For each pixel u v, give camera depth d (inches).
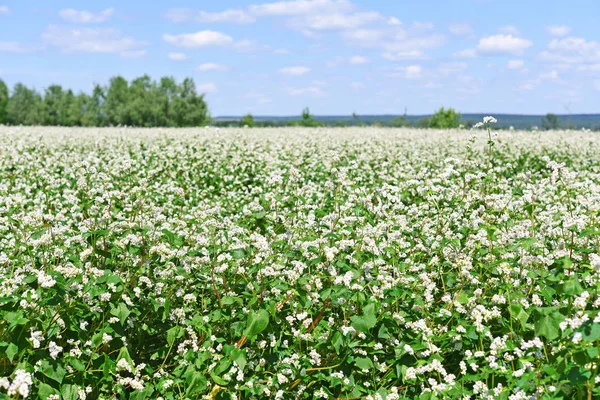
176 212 416.2
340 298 210.7
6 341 189.6
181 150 719.7
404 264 239.1
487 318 207.9
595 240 245.0
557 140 940.0
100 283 218.8
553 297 226.2
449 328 223.0
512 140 933.8
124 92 4436.5
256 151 770.8
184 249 261.1
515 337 199.6
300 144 866.8
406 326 214.4
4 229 296.0
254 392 199.9
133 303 234.7
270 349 217.5
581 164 756.0
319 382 215.8
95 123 4478.3
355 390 201.6
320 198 383.2
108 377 199.0
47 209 393.1
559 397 159.3
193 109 4355.3
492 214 301.0
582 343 159.8
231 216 383.2
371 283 222.2
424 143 909.2
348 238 268.7
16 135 882.1
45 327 192.2
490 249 249.9
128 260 244.8
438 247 268.2
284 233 290.7
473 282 234.1
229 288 238.7
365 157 733.3
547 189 390.0
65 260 239.5
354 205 317.1
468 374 198.1
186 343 221.1
